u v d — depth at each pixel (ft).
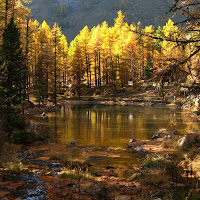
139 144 49.03
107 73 225.15
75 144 50.78
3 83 51.55
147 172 25.50
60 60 226.79
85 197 16.70
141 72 226.58
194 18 13.93
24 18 92.53
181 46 15.53
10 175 19.66
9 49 55.11
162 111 117.91
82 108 138.00
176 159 31.58
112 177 25.84
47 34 176.35
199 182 21.31
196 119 85.56
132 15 649.61
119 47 210.38
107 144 50.72
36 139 53.98
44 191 16.51
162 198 17.51
